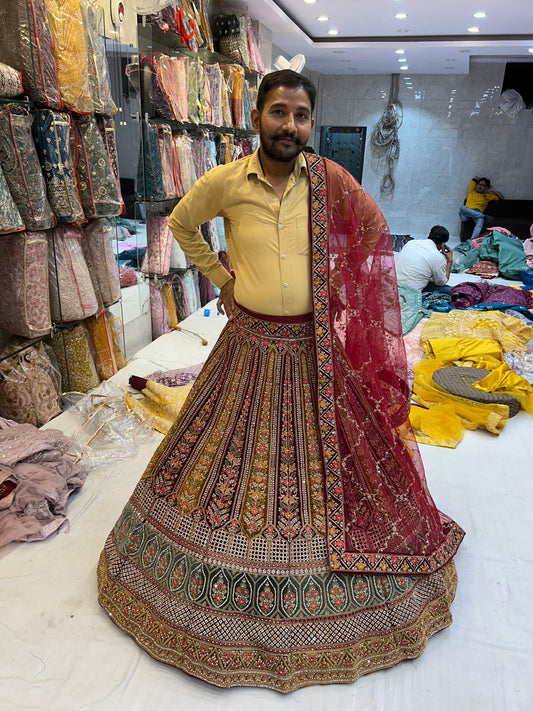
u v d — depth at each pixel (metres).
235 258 1.55
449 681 1.47
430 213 10.84
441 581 1.63
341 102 10.56
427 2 5.79
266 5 5.17
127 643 1.54
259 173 1.41
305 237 1.45
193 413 1.64
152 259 3.82
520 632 1.63
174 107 3.79
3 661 1.47
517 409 2.96
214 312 4.43
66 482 2.12
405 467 1.59
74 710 1.35
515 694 1.44
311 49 7.90
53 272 2.67
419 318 4.34
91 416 2.61
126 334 3.54
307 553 1.45
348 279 1.51
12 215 2.26
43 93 2.36
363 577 1.46
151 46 3.56
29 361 2.57
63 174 2.51
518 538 2.03
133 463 2.40
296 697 1.40
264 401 1.52
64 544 1.91
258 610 1.41
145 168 3.52
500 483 2.36
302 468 1.49
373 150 10.71
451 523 1.84
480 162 10.34
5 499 1.96
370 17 6.50
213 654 1.41
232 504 1.48
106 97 2.76
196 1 4.27
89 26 2.58
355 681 1.44
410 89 10.21
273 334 1.51
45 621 1.59
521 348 3.61
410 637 1.49
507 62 9.66
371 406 1.57
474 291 5.02
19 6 2.22
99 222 2.95
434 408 2.92
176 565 1.49
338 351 1.51
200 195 1.54
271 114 1.33
